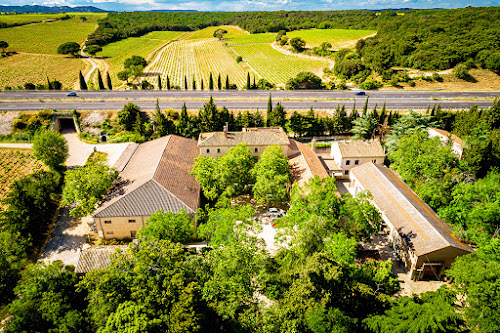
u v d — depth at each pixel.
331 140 109.81
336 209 56.50
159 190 61.91
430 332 33.91
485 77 171.25
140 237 51.44
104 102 125.88
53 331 37.12
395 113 108.06
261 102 131.50
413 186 77.25
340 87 161.62
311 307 40.12
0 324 43.47
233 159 68.44
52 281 42.53
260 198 68.88
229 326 41.25
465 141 88.50
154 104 125.50
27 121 109.12
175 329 36.16
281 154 71.44
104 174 66.06
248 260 44.47
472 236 55.62
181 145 84.75
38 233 62.97
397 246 58.66
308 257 45.44
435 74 168.88
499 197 58.22
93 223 63.91
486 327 37.22
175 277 40.69
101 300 40.19
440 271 53.69
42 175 73.31
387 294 48.44
